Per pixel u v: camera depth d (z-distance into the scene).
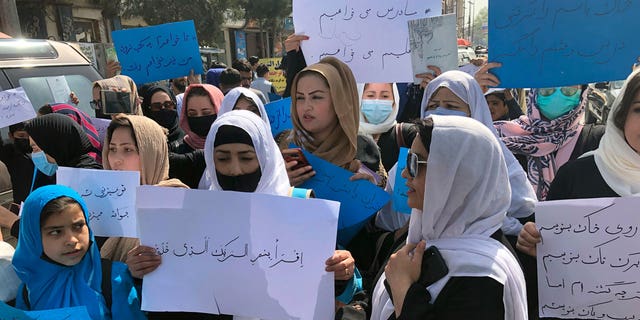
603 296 1.54
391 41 2.87
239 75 6.04
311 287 1.60
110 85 3.74
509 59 2.48
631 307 1.52
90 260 1.74
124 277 1.71
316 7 3.00
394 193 2.23
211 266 1.64
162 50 3.99
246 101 2.79
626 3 2.24
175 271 1.65
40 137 2.44
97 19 15.83
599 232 1.53
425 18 2.73
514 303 1.35
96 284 1.71
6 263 1.83
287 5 23.06
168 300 1.63
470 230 1.47
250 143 1.77
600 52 2.31
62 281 1.69
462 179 1.43
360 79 2.96
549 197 2.11
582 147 2.83
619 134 1.86
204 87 3.42
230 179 1.80
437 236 1.50
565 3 2.34
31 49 3.99
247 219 1.64
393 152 3.16
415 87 4.01
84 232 1.71
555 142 2.86
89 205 1.95
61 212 1.65
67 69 4.21
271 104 3.08
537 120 2.98
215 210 1.65
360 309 1.74
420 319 1.32
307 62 3.07
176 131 4.02
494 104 3.96
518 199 2.11
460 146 1.43
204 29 16.16
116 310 1.67
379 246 2.18
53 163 2.49
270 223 1.63
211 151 1.81
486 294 1.31
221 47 18.52
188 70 4.06
